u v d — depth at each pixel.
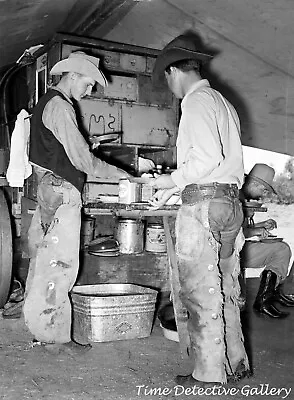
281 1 3.67
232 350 2.68
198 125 2.37
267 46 4.45
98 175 3.21
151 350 3.18
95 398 2.44
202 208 2.43
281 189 6.68
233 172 2.49
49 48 4.25
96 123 4.16
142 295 3.41
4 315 3.86
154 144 4.41
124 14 4.46
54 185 3.04
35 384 2.60
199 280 2.46
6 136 5.33
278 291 4.65
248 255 4.26
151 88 4.39
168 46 2.64
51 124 3.00
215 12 4.16
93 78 3.12
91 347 3.20
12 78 5.42
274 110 5.44
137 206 3.37
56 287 3.06
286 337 3.55
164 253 4.35
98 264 4.18
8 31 4.09
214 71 5.23
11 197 4.90
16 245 4.74
